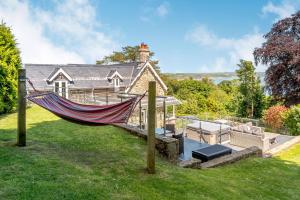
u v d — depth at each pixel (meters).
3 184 5.90
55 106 8.54
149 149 7.32
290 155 15.60
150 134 7.27
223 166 10.34
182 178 7.34
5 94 17.12
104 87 30.30
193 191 6.62
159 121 27.19
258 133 18.69
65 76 28.16
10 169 6.75
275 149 17.16
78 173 6.86
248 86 33.66
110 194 5.90
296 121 23.12
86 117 8.16
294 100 24.22
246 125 21.55
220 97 46.78
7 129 12.10
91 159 8.18
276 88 24.53
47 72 28.64
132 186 6.45
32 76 27.17
